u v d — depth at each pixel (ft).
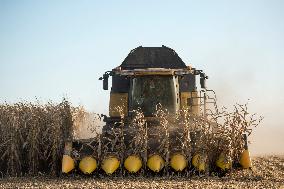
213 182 39.45
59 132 48.52
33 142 48.60
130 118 52.70
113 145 44.78
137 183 39.11
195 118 47.80
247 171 45.24
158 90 53.31
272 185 37.32
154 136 45.55
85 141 45.37
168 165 43.73
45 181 42.93
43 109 50.26
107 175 44.06
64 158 43.93
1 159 49.70
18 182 42.70
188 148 43.96
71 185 38.96
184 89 57.21
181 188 36.24
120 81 57.16
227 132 43.45
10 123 48.93
